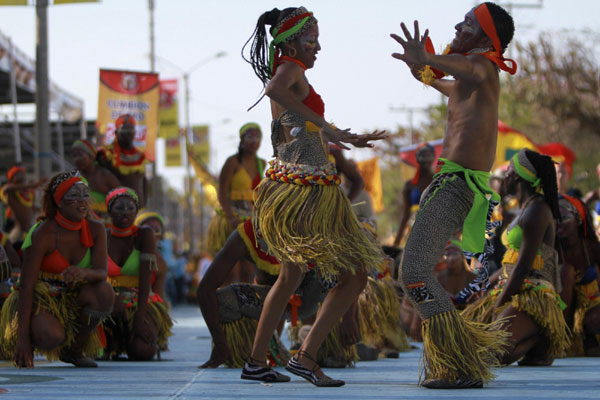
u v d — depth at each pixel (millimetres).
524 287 8383
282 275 6273
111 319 8867
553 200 8391
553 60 42438
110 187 11797
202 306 7621
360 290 6289
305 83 6129
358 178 10523
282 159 6203
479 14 5965
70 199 7957
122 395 5340
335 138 5875
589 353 9938
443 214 5875
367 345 9789
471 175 5891
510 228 8648
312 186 6094
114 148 12211
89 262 8203
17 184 14500
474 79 5848
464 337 5871
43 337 7789
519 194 8539
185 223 103562
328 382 6016
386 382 6457
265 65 6402
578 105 42375
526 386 6031
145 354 9133
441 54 6086
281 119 6211
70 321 8016
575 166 44375
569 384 6184
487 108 5934
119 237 9406
